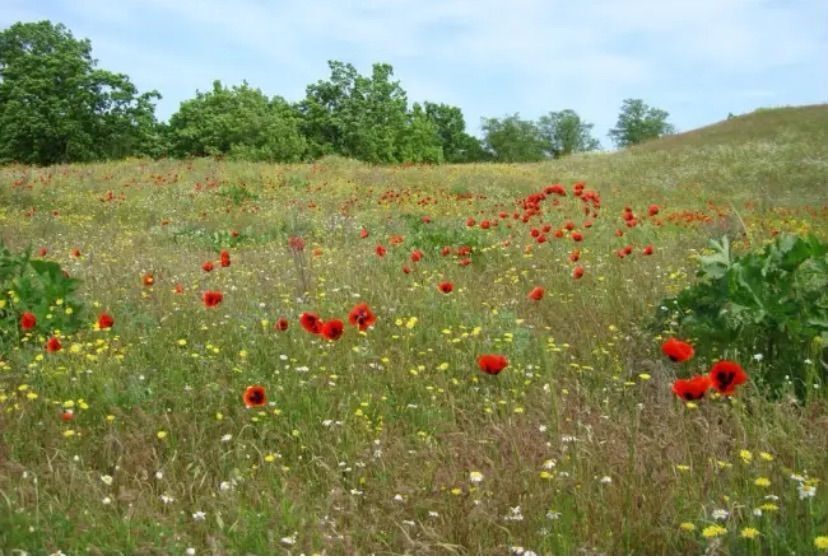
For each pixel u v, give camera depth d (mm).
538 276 8648
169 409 4984
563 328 6672
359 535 3580
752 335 5473
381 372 5703
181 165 28312
